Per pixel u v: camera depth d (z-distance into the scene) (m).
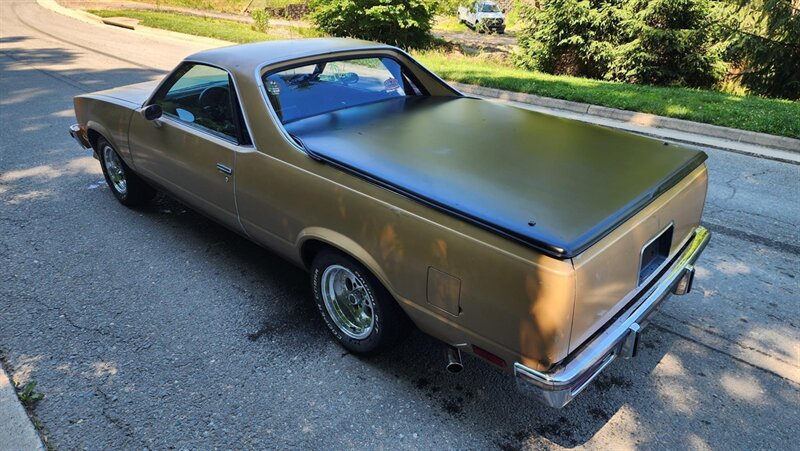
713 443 2.58
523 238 2.13
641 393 2.89
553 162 2.86
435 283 2.45
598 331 2.40
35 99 9.24
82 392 2.90
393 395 2.89
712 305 3.64
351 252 2.79
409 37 19.12
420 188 2.53
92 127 4.86
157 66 12.73
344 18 18.55
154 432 2.65
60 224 4.78
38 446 2.55
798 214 5.04
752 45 12.66
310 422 2.71
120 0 34.28
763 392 2.89
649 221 2.49
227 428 2.68
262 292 3.81
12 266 4.10
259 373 3.04
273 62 3.50
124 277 3.98
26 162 6.26
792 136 7.29
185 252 4.34
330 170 2.87
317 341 3.31
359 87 3.95
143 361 3.13
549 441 2.60
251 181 3.31
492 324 2.29
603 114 9.17
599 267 2.19
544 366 2.20
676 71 13.76
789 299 3.71
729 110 8.54
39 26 21.12
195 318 3.52
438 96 4.27
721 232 4.67
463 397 2.87
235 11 35.19
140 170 4.50
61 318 3.51
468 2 25.22
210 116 3.65
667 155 3.01
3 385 2.91
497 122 3.55
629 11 13.65
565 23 14.92
